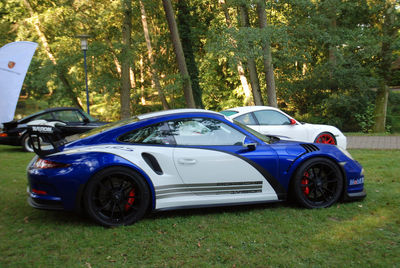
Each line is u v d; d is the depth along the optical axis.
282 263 2.52
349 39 16.34
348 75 16.91
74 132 8.70
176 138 3.65
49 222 3.51
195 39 21.11
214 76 27.33
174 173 3.55
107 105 25.83
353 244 2.84
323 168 3.94
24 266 2.54
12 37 21.39
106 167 3.32
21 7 19.06
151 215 3.71
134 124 3.62
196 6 20.53
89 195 3.29
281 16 16.78
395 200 4.05
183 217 3.63
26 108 30.94
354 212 3.68
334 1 15.55
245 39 12.83
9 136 9.17
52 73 18.81
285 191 3.85
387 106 18.88
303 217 3.56
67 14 16.61
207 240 2.98
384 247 2.77
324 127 7.52
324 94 18.53
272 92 14.75
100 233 3.19
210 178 3.63
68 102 27.17
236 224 3.38
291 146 3.94
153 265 2.53
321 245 2.83
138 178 3.41
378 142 11.12
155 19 24.66
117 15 18.52
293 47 16.02
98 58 18.14
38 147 3.40
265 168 3.75
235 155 3.68
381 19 17.64
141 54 24.86
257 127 6.86
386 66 16.91
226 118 3.90
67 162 3.28
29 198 3.58
